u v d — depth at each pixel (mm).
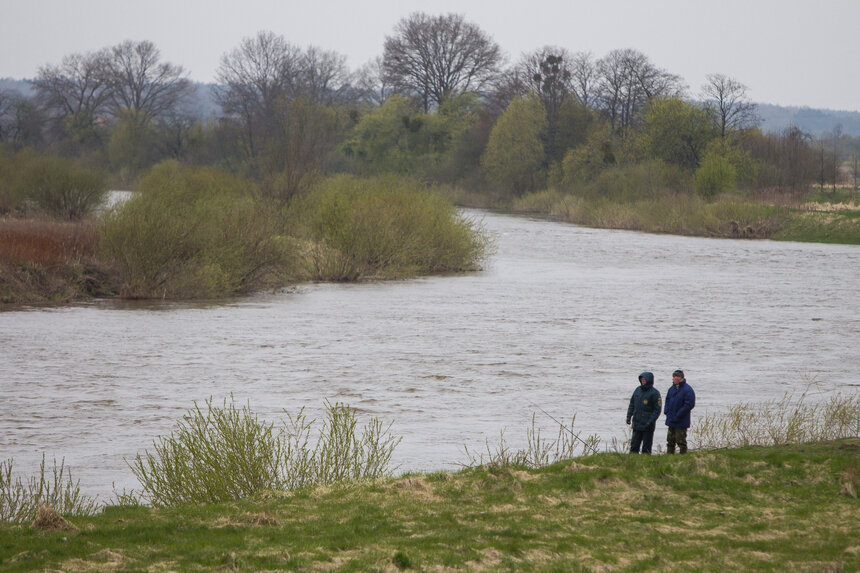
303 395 50656
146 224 92000
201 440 34312
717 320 79125
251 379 54375
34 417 45031
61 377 54031
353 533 26719
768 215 185500
